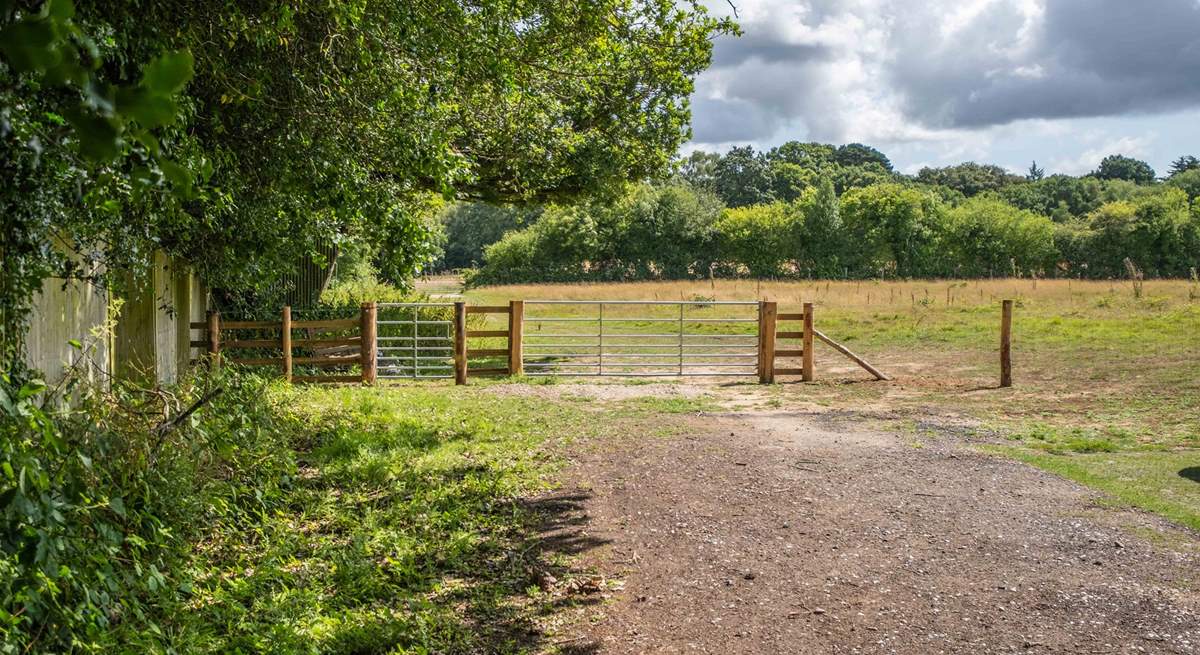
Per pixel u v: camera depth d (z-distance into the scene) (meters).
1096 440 9.96
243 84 7.41
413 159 8.34
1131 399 12.58
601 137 18.41
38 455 4.30
